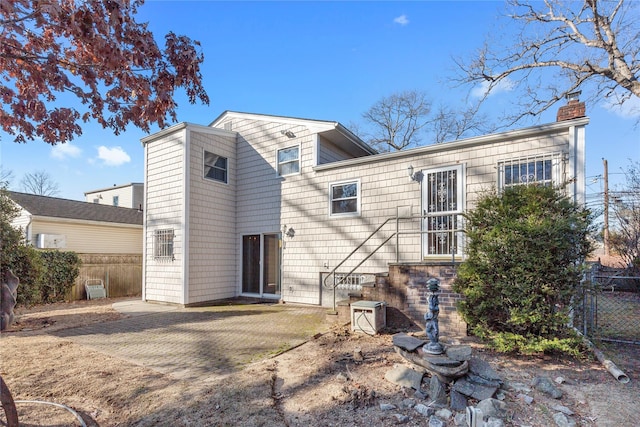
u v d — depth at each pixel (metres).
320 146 10.74
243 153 12.04
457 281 5.25
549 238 4.53
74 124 3.72
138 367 4.67
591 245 4.68
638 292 10.95
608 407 3.23
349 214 9.56
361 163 9.45
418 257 8.28
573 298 4.71
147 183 11.51
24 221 14.05
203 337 6.29
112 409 3.51
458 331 5.87
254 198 11.63
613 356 4.73
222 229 11.45
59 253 11.88
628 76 10.66
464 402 3.32
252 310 9.30
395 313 6.62
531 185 5.18
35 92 3.50
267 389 3.81
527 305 4.50
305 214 10.46
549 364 4.36
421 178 8.34
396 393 3.58
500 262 4.72
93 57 3.24
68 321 8.04
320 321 7.65
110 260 13.80
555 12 11.58
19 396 3.80
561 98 12.38
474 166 7.74
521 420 3.04
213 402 3.52
